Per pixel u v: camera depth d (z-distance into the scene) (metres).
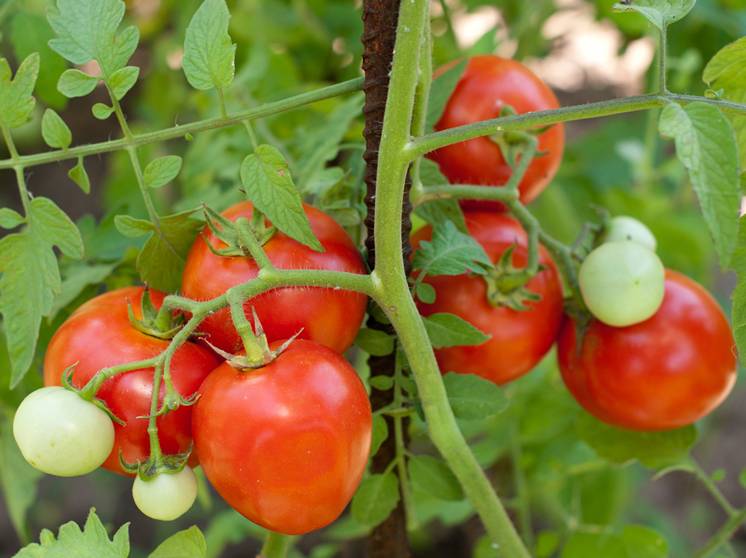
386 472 0.36
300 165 0.46
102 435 0.28
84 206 1.22
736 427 1.19
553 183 0.71
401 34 0.28
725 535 0.42
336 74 0.73
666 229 0.70
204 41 0.30
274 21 0.68
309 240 0.30
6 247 0.32
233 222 0.32
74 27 0.31
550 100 0.40
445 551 1.00
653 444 0.43
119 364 0.30
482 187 0.37
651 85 0.68
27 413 0.28
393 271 0.30
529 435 0.59
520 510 0.61
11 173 1.22
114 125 1.24
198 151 0.54
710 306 0.37
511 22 0.79
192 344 0.32
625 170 0.78
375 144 0.32
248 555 1.04
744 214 0.29
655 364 0.36
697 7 0.59
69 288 0.41
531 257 0.36
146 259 0.34
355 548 0.96
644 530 0.45
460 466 0.33
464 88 0.39
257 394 0.28
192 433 0.30
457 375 0.35
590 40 0.96
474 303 0.37
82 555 0.29
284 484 0.28
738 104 0.27
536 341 0.38
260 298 0.31
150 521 1.08
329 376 0.29
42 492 1.11
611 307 0.36
